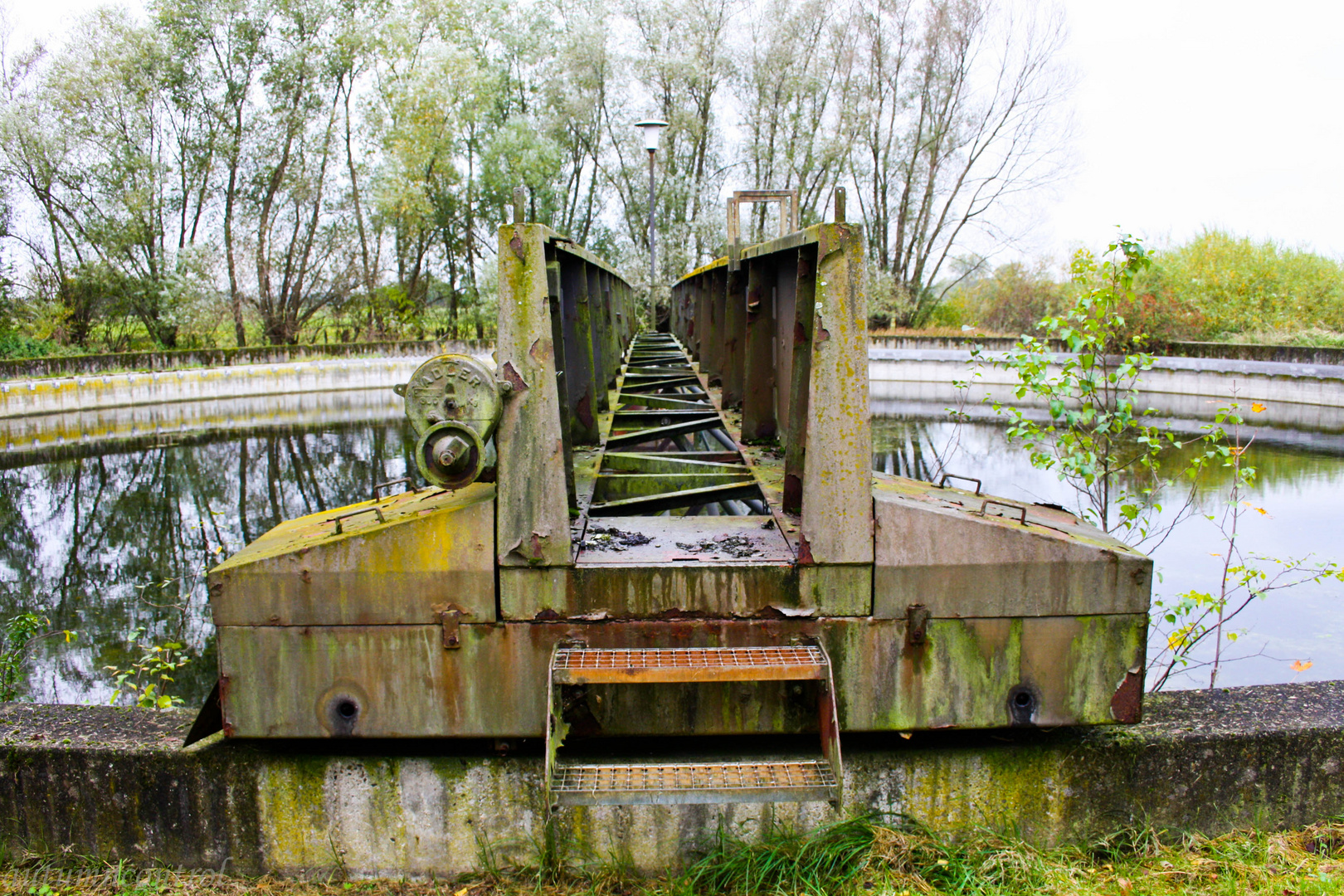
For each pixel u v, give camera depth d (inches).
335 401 1058.1
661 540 130.3
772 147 1378.0
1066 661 119.8
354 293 1414.9
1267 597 320.5
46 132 1051.3
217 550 435.5
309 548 115.6
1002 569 117.7
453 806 123.5
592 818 123.5
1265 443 624.7
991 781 125.2
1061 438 221.8
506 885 121.6
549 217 1437.0
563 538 115.1
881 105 1395.2
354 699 117.9
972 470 565.6
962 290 1637.6
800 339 138.2
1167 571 346.6
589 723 118.9
